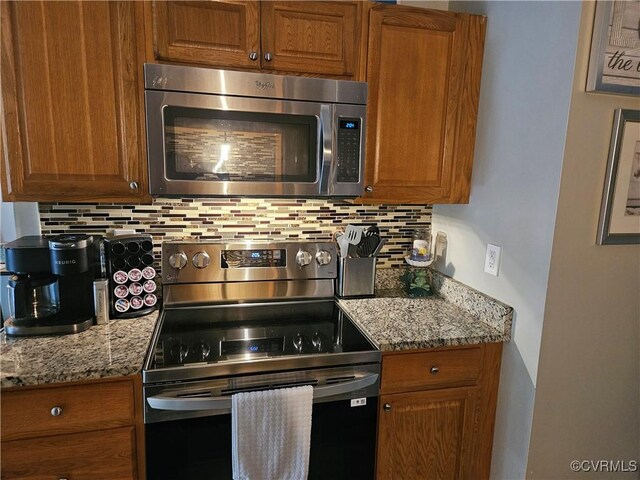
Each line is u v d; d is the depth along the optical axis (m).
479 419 1.56
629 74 1.27
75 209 1.67
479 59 1.64
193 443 1.27
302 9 1.45
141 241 1.53
